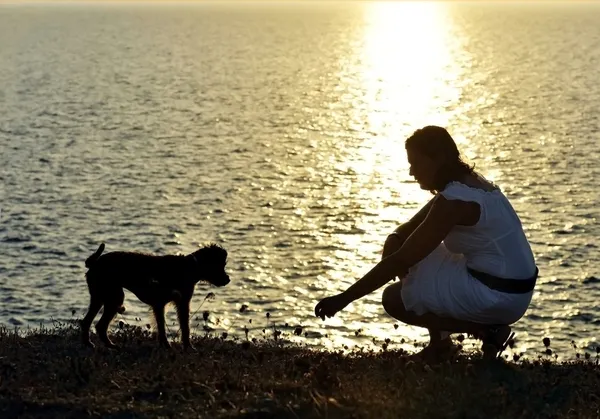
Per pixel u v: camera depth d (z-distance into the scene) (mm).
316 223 37438
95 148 58812
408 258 6969
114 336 10195
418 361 7629
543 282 26922
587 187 43812
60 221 36219
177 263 9367
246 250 32125
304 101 96375
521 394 6930
